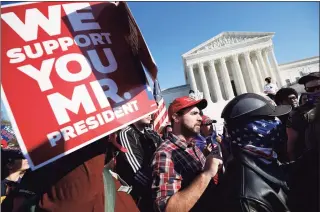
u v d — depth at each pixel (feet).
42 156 7.04
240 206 7.23
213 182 9.78
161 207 8.38
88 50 8.53
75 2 8.72
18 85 7.25
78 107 7.86
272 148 8.07
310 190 7.40
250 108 8.04
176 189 8.90
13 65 7.32
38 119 7.25
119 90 8.68
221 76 229.25
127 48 9.21
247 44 217.56
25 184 7.95
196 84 237.25
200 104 12.26
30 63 7.55
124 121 8.43
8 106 6.99
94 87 8.29
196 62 218.18
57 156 7.20
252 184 7.42
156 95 21.99
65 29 8.33
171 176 9.20
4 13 7.52
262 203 7.06
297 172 8.07
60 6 8.44
